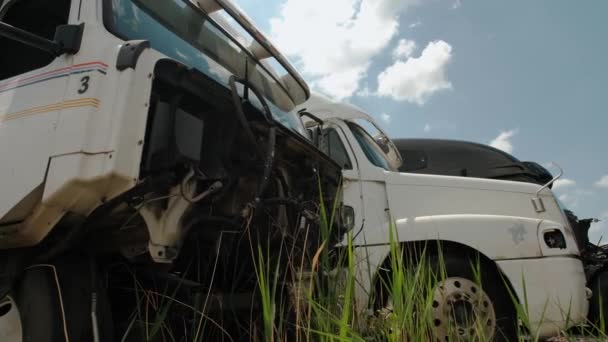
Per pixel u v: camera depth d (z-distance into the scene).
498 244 3.57
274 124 2.50
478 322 3.03
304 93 4.04
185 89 2.12
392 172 4.14
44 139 1.95
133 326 2.15
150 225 1.98
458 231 3.63
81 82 1.95
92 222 1.93
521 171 7.68
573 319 3.38
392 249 2.22
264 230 2.69
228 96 2.34
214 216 2.32
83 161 1.79
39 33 2.54
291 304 2.40
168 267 2.26
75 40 2.08
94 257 2.18
